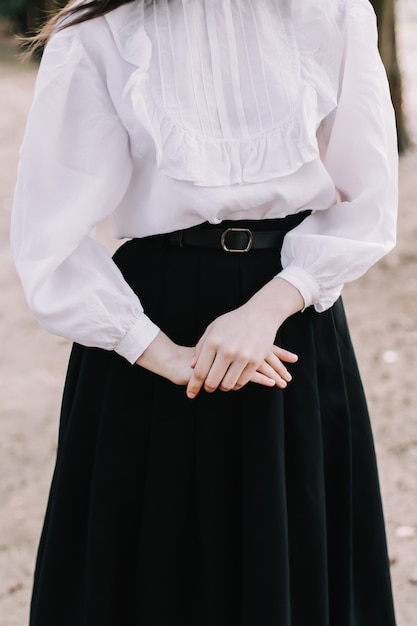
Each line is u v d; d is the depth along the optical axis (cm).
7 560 251
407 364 366
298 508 143
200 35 134
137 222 139
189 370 132
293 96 135
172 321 140
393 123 145
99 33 133
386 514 267
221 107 134
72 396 155
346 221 141
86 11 133
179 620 146
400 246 504
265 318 131
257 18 136
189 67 132
